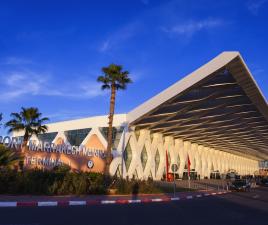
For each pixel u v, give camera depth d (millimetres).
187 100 41312
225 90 39031
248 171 142375
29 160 35031
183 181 57750
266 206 18812
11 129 39750
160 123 51469
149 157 55406
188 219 12523
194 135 68750
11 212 13414
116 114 49062
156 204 19422
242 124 60656
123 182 27266
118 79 33875
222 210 16266
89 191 24391
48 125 58438
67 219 11766
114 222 11312
